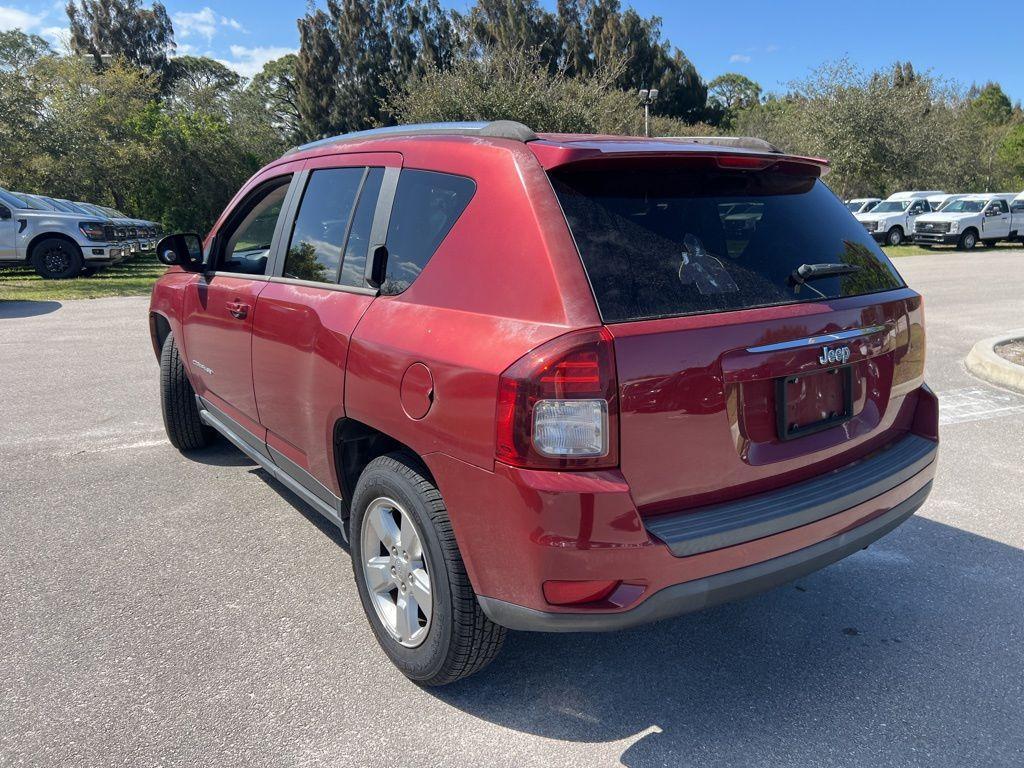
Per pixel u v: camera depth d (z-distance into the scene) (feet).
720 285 7.72
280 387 10.95
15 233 51.70
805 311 8.10
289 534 12.87
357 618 10.36
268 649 9.62
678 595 7.26
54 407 20.25
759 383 7.77
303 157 11.75
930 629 10.19
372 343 8.64
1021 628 10.19
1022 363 23.59
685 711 8.54
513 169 7.83
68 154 79.97
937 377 24.00
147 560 11.93
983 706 8.59
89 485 14.93
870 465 8.91
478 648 8.18
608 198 7.66
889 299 9.16
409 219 8.99
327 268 10.29
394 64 177.27
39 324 34.01
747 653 9.67
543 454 6.85
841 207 9.73
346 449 9.89
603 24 187.83
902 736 8.11
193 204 115.96
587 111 95.25
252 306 11.60
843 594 11.11
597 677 9.16
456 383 7.46
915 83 107.24
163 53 210.38
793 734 8.14
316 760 7.72
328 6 175.63
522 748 7.93
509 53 96.84
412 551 8.55
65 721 8.24
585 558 6.93
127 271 60.23
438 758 7.77
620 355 6.87
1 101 68.95
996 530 13.15
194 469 15.83
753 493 7.92
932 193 101.50
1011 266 64.80
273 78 212.23
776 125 128.88
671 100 192.85
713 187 8.36
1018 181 185.47
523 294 7.31
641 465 7.07
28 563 11.78
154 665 9.25
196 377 14.64
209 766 7.61
